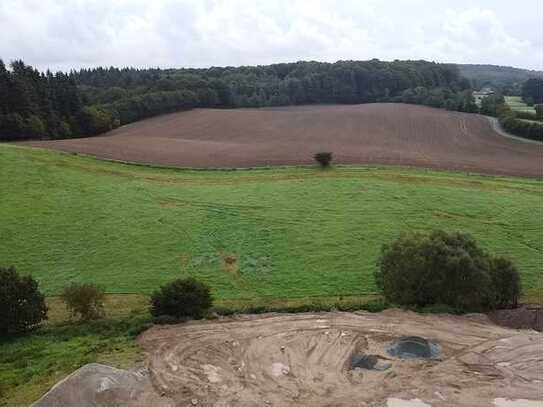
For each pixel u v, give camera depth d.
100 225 43.84
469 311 28.89
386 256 30.94
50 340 26.88
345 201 48.03
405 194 49.50
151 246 40.69
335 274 36.06
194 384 21.42
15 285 28.09
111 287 35.09
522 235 41.59
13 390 21.08
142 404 19.89
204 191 51.25
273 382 21.70
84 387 19.52
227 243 41.03
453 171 57.56
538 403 20.11
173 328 27.05
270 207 47.06
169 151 67.56
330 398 20.50
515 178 55.50
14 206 46.59
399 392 20.84
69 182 52.38
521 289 31.83
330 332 26.34
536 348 24.45
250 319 28.19
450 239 30.34
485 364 22.98
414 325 26.98
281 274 36.38
